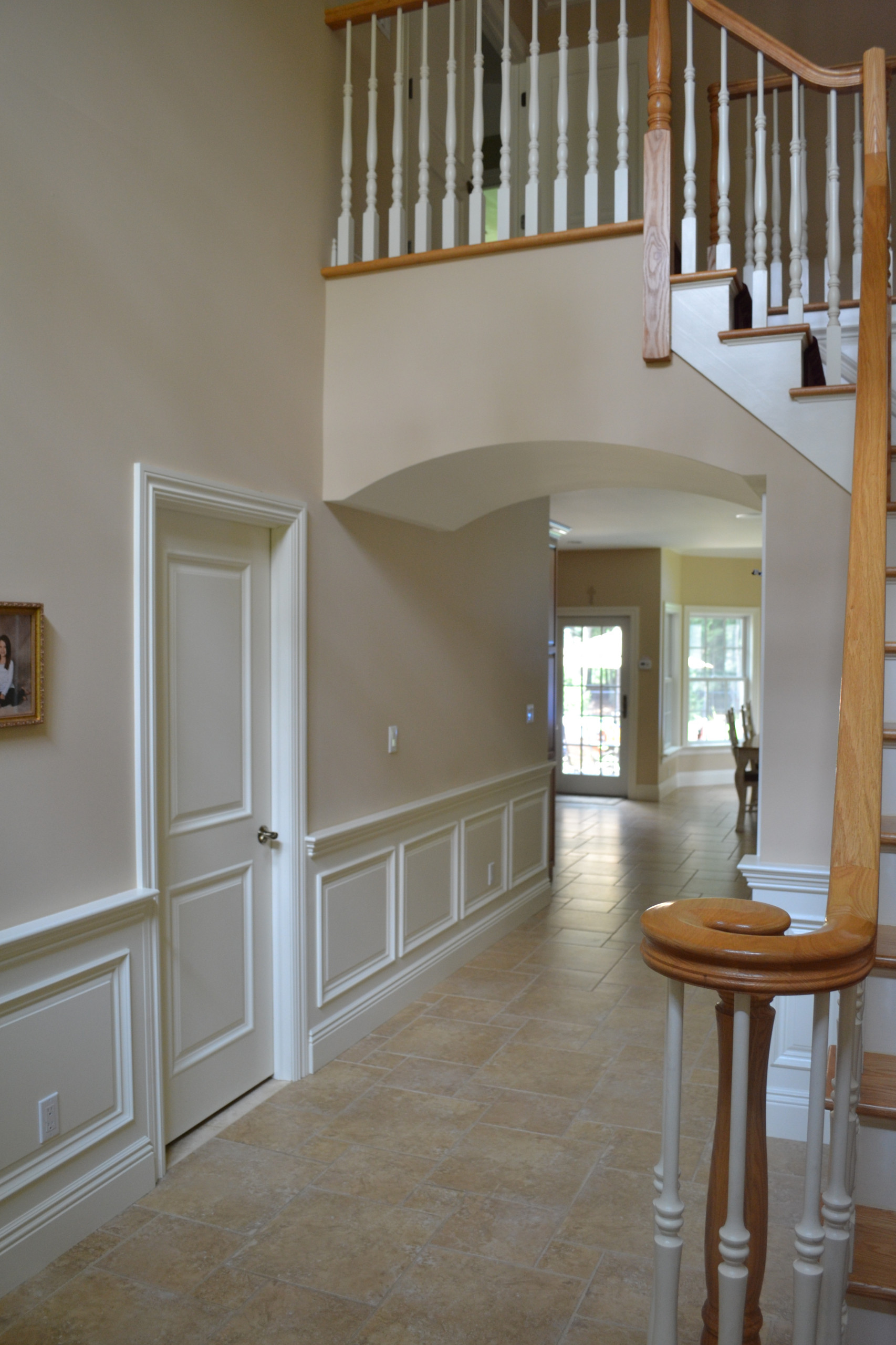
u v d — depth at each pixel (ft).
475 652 16.70
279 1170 9.45
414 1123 10.44
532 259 11.07
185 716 9.98
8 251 7.55
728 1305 4.11
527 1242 8.30
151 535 9.03
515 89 16.99
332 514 12.27
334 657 12.30
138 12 8.87
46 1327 7.16
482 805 16.85
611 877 22.57
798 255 10.53
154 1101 9.13
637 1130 10.30
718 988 3.93
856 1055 5.15
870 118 9.27
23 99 7.66
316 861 11.86
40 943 7.75
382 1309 7.41
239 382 10.40
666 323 10.44
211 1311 7.36
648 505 25.40
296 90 11.47
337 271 11.93
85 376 8.33
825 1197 4.64
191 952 10.13
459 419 11.39
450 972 15.51
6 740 7.58
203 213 9.80
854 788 5.18
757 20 17.57
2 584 7.55
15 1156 7.64
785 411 10.18
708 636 40.34
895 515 8.48
